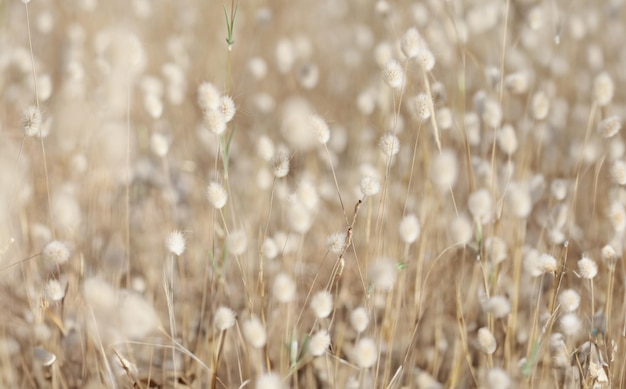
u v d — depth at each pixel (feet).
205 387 4.74
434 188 5.09
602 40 6.85
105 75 5.51
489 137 5.31
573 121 6.16
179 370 4.79
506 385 4.27
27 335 4.84
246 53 6.77
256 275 5.04
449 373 4.84
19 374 4.76
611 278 4.57
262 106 6.08
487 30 6.20
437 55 5.40
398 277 4.78
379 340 4.59
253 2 7.11
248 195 5.51
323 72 6.95
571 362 4.66
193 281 5.15
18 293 4.91
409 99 5.10
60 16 6.78
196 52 6.73
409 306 4.91
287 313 4.62
